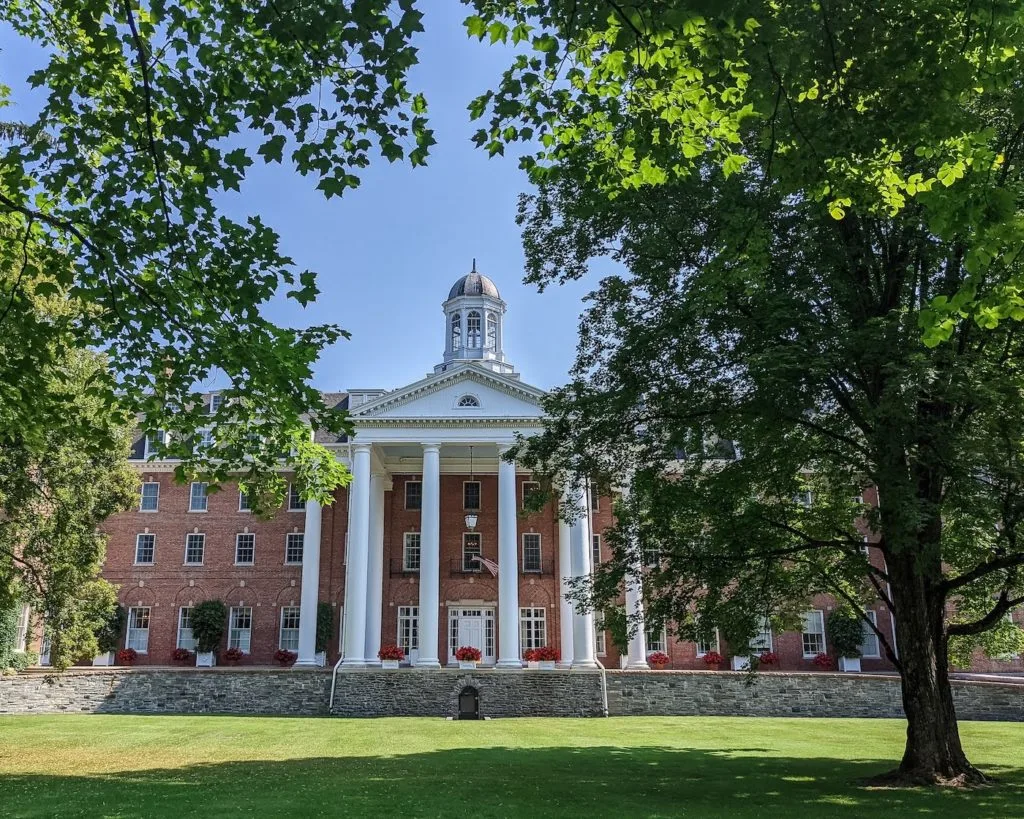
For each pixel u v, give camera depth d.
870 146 9.26
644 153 10.65
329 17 8.55
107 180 10.58
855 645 42.88
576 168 11.47
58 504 24.80
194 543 47.25
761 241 12.88
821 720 33.94
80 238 10.93
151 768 19.88
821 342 15.48
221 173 10.08
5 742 25.52
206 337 12.20
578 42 9.30
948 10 8.45
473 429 40.50
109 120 10.22
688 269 17.88
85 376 22.17
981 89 9.15
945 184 8.74
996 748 24.36
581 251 19.69
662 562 20.72
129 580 46.53
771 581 19.20
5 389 12.02
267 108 9.58
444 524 45.97
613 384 18.73
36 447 13.40
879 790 16.33
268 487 14.80
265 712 36.72
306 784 16.58
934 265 17.05
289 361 12.31
